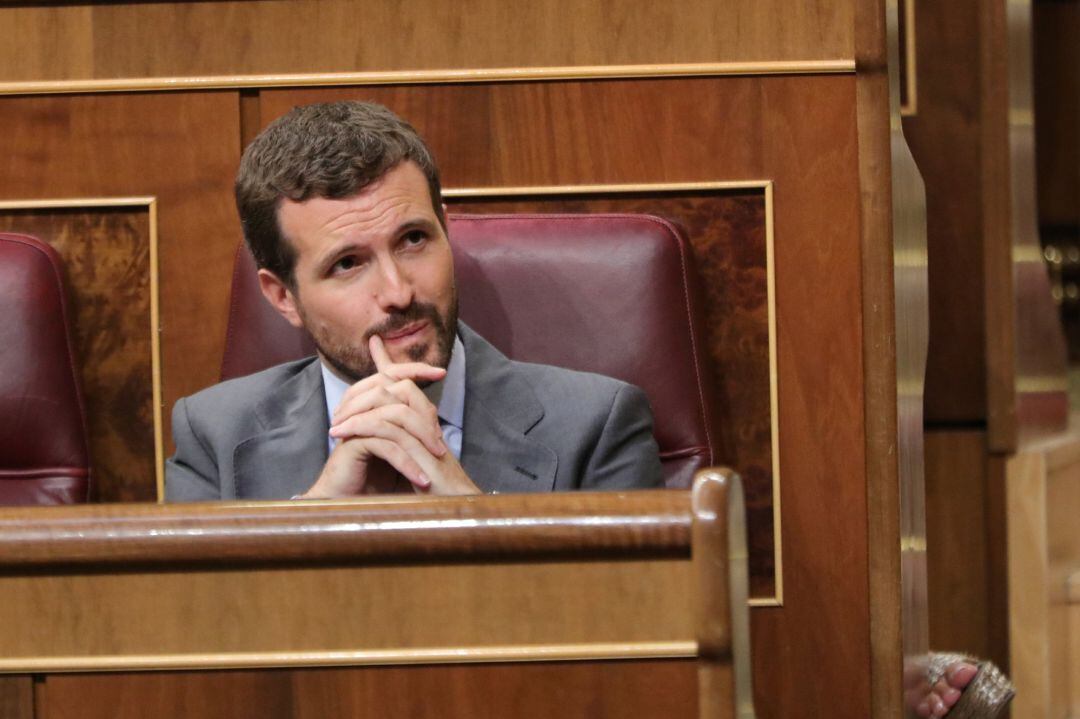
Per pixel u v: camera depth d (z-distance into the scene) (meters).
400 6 6.29
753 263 6.26
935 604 8.32
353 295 5.29
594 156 6.29
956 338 8.22
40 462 6.29
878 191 6.08
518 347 5.96
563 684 3.23
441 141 6.34
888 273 6.08
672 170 6.26
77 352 6.46
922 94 8.10
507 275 6.01
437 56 6.30
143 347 6.50
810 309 6.18
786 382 6.20
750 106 6.20
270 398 5.77
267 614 3.27
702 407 5.93
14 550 3.25
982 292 8.16
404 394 5.10
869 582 6.14
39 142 6.45
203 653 3.27
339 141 5.22
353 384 5.54
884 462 6.11
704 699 3.10
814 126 6.17
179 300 6.45
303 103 6.36
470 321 6.00
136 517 3.26
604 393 5.61
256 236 5.45
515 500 3.22
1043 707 8.14
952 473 8.28
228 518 3.24
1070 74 13.98
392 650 3.25
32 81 6.41
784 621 6.20
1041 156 14.12
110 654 3.29
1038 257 9.00
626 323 5.91
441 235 5.39
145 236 6.47
